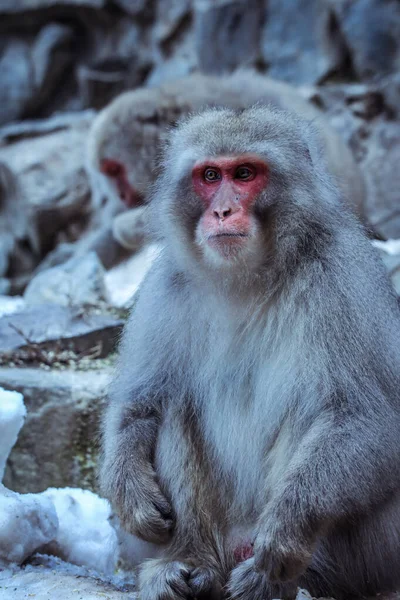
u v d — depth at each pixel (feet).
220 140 26.23
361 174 68.85
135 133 69.00
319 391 25.05
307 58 85.66
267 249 25.90
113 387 28.86
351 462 23.66
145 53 98.48
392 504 25.63
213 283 26.30
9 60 100.32
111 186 71.05
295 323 25.50
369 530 25.55
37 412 37.27
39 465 37.19
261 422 25.93
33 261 91.56
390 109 81.10
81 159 90.94
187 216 26.66
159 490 26.18
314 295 25.32
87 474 37.29
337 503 23.47
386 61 82.58
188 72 92.63
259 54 87.56
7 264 91.04
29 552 29.27
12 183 91.35
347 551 25.62
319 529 23.49
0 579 27.48
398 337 25.86
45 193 88.84
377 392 24.59
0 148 94.22
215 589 25.75
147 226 29.14
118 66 98.17
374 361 24.77
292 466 24.09
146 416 27.66
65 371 40.29
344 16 83.25
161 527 25.63
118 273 57.41
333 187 27.94
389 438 24.40
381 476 24.14
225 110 28.07
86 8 98.27
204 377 26.91
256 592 24.90
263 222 25.91
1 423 31.14
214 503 26.66
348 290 25.16
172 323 27.37
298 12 85.87
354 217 27.89
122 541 29.99
